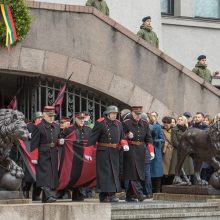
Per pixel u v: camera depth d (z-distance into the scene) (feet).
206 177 69.00
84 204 43.32
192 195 58.59
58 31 72.23
